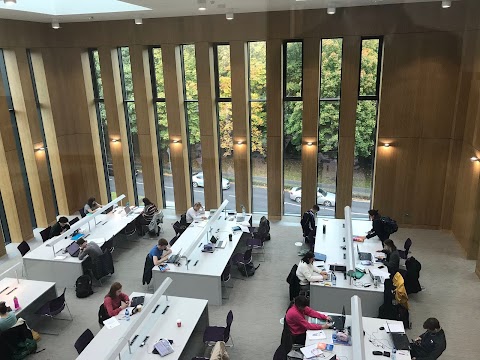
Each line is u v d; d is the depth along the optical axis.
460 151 8.89
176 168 10.71
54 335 6.46
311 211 8.96
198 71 9.67
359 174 9.88
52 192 10.73
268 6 8.60
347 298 6.36
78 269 7.66
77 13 8.58
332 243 7.98
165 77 9.98
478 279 7.68
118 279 8.21
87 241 8.45
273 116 9.67
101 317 6.06
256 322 6.66
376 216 8.41
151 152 10.83
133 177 11.41
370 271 6.75
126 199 11.39
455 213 9.22
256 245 8.51
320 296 6.47
